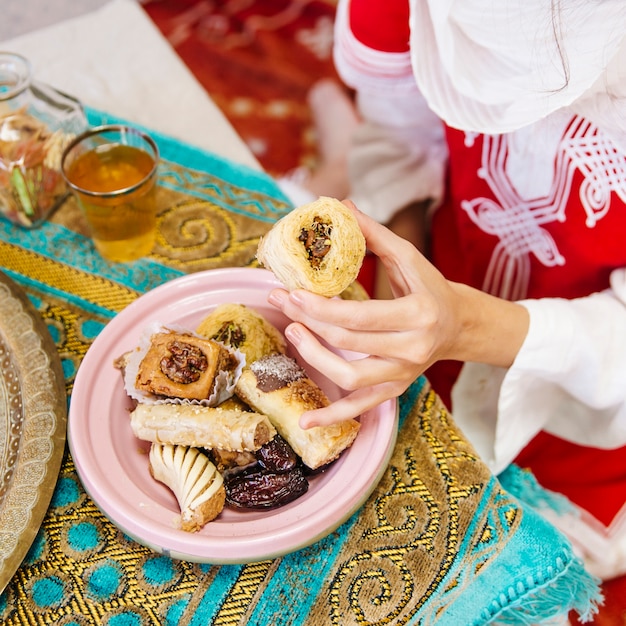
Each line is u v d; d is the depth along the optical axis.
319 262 0.61
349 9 1.04
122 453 0.67
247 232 0.92
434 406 0.77
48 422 0.71
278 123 2.05
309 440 0.65
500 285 1.08
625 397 0.85
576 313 0.83
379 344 0.64
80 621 0.63
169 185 0.97
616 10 0.69
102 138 0.88
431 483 0.71
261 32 2.26
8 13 1.67
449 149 1.03
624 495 0.99
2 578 0.62
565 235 0.93
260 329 0.73
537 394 0.90
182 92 1.09
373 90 1.08
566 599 0.66
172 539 0.60
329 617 0.63
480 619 0.64
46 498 0.66
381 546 0.67
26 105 0.88
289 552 0.61
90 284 0.87
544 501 0.96
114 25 1.17
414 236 1.20
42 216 0.92
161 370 0.67
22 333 0.76
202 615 0.63
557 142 0.87
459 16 0.76
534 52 0.74
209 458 0.66
